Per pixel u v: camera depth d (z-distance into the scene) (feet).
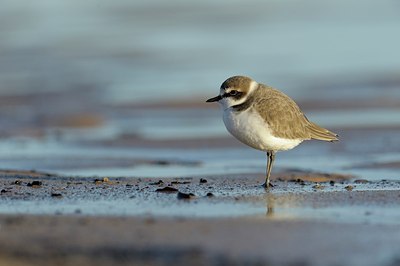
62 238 27.30
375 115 63.57
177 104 72.13
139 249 26.02
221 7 139.23
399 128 57.98
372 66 87.35
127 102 73.67
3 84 83.35
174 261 24.91
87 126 64.03
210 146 54.34
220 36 112.37
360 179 41.27
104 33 115.24
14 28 117.70
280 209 31.83
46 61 96.02
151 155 51.60
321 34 110.32
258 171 44.65
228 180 40.50
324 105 68.64
